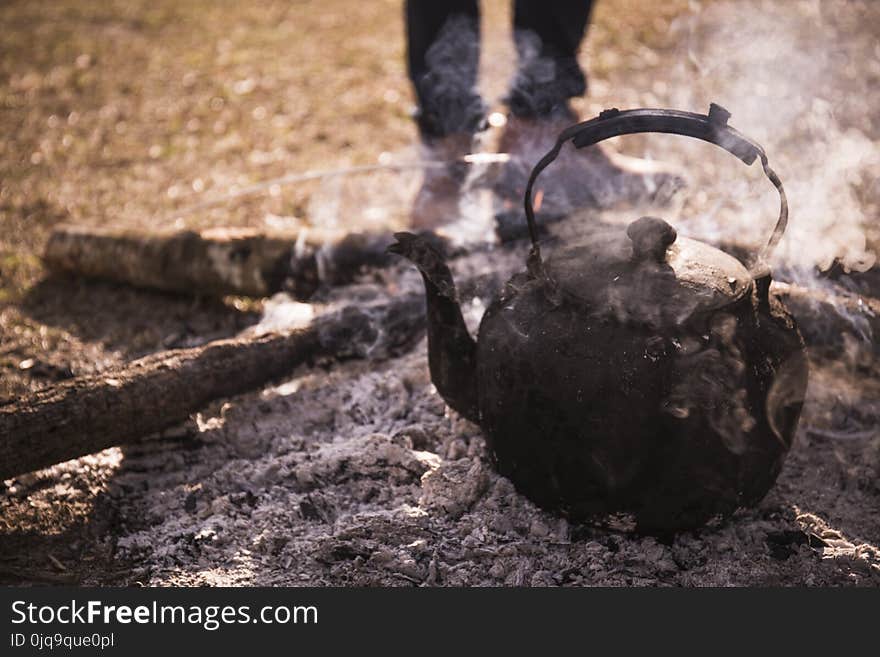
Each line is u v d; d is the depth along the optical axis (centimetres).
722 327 196
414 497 234
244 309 329
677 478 201
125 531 235
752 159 194
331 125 480
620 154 385
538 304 207
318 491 237
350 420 266
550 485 211
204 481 248
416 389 273
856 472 243
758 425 202
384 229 328
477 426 251
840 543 220
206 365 262
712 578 210
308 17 634
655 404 194
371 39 593
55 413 238
